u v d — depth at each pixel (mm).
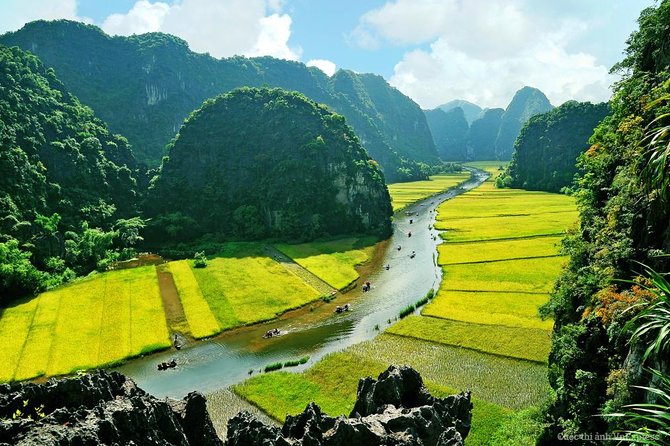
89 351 73188
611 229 44094
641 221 39562
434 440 34000
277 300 95812
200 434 33562
